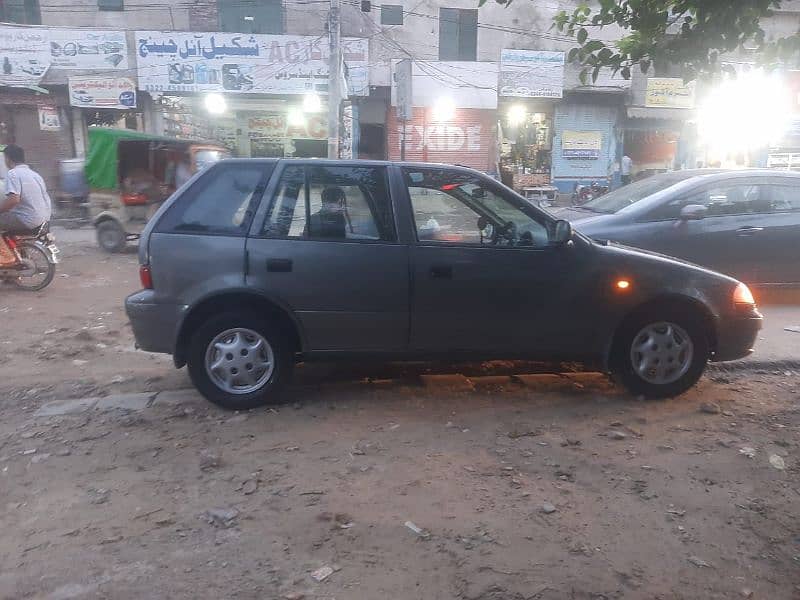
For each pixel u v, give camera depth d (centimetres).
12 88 1980
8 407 479
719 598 275
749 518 333
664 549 306
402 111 1633
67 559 296
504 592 275
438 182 462
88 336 663
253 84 2089
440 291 453
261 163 457
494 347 467
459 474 373
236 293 443
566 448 405
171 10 2155
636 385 479
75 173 1802
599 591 277
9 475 374
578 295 462
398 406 470
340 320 452
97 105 2028
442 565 292
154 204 1228
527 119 2395
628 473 375
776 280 751
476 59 2317
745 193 751
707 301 471
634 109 2366
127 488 358
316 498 347
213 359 453
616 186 2444
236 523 325
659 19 391
